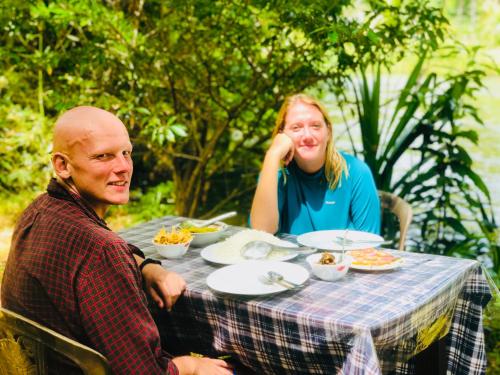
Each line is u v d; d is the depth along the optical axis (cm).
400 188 403
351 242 204
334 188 240
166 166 539
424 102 350
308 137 234
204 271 180
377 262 175
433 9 319
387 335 138
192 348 172
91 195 148
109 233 138
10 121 452
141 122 366
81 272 132
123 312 133
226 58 377
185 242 196
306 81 375
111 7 399
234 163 519
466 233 348
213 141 412
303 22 321
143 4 400
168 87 388
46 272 134
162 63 373
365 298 153
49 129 449
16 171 464
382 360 154
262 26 352
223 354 164
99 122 145
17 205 470
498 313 198
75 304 133
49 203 145
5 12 348
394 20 339
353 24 318
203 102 413
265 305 149
